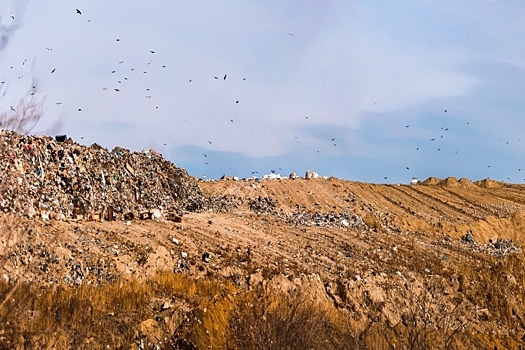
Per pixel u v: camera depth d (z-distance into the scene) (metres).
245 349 60.00
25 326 46.31
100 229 73.44
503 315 87.00
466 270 93.69
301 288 72.19
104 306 58.84
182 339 58.19
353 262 85.81
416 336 60.78
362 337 66.50
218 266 73.19
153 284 65.88
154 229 79.25
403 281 82.69
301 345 60.56
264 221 97.00
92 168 85.00
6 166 67.75
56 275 59.38
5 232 48.62
